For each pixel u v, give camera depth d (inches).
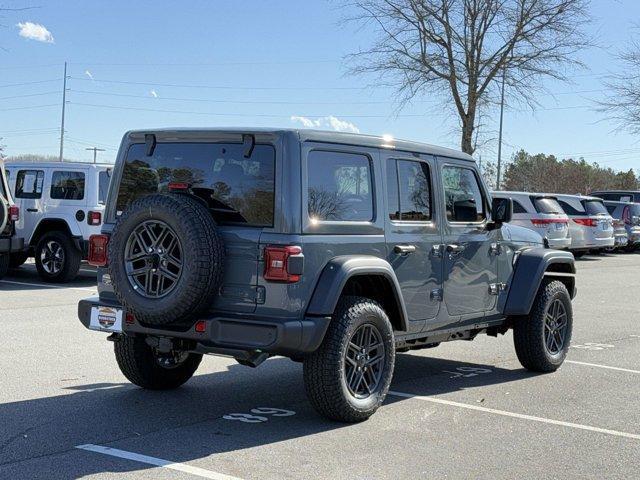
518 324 320.8
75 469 189.0
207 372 306.3
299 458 202.1
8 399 253.6
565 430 239.1
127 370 262.8
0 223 522.3
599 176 2615.7
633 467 205.5
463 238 283.6
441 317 274.5
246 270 219.9
